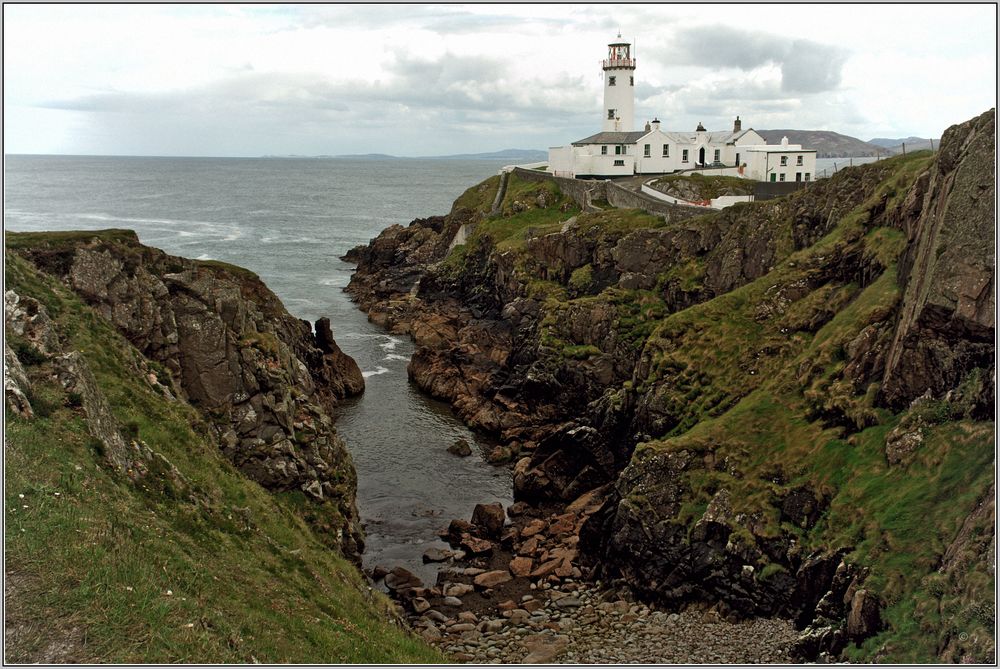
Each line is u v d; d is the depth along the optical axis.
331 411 71.38
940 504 34.34
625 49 131.25
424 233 132.38
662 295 75.06
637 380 58.59
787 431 44.88
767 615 37.88
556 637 38.56
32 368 30.27
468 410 71.88
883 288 48.75
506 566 47.12
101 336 41.00
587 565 46.50
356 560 44.81
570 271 87.19
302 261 152.00
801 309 55.31
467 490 57.94
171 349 46.47
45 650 20.12
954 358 38.62
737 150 119.25
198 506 31.64
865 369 44.47
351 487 49.94
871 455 39.66
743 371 53.34
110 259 46.09
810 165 111.81
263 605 26.94
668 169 123.25
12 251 42.78
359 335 99.75
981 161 41.53
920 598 30.84
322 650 26.03
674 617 39.84
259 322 57.59
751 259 68.75
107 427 30.83
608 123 134.62
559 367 70.50
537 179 127.88
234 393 46.75
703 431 46.88
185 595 24.34
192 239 174.62
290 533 36.12
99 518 25.17
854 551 35.38
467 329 89.25
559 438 57.62
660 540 42.41
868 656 30.78
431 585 44.97
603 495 54.22
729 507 41.47
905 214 51.75
